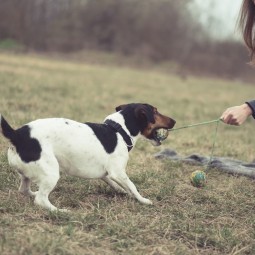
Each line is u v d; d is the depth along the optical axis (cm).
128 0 4009
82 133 421
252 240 391
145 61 3488
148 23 3825
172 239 382
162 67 3381
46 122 411
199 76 3188
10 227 359
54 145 405
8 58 2205
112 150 436
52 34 3600
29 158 394
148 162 613
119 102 1263
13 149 398
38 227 365
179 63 3472
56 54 3189
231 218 439
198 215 438
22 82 1304
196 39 3766
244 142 857
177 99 1560
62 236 347
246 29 421
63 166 420
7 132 391
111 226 380
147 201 452
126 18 3891
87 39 3775
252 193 513
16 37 3275
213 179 561
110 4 3897
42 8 3759
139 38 3791
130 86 1800
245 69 3372
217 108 1427
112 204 441
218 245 376
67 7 3956
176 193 492
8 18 3278
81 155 419
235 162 630
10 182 471
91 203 441
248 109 414
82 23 3856
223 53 3503
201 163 615
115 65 3152
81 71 2156
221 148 752
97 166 432
